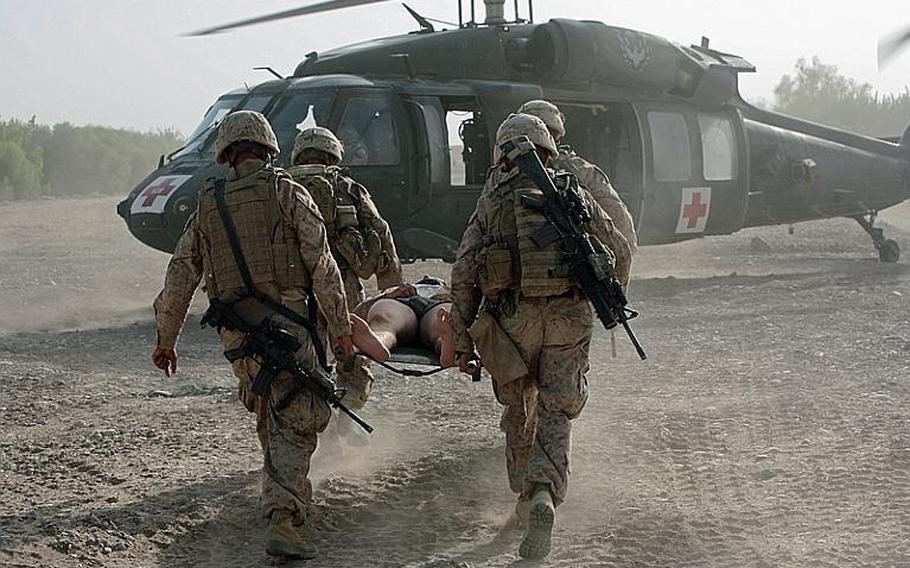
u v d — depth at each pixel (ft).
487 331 14.42
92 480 17.87
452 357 16.20
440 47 42.06
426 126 38.99
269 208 14.47
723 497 16.52
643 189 45.16
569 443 14.28
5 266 57.31
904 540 14.29
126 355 30.48
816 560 13.69
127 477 17.97
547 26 41.98
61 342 32.65
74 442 20.30
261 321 14.38
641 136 44.88
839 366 26.55
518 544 14.76
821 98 209.67
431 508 16.40
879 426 20.29
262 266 14.38
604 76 43.27
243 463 18.76
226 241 14.49
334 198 18.48
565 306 14.33
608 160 45.32
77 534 14.84
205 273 14.78
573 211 14.34
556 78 42.37
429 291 18.54
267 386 14.19
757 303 39.27
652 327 33.83
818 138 54.95
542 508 13.65
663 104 46.14
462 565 13.97
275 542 14.03
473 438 20.33
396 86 39.27
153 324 36.78
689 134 46.73
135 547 14.71
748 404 22.41
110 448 19.86
